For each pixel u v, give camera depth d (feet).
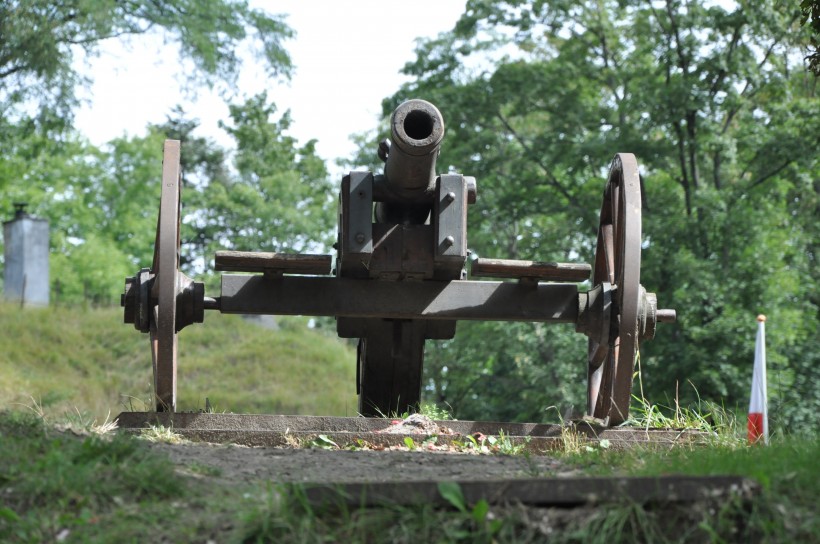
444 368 106.11
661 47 91.30
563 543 11.71
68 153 165.99
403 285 29.19
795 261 93.86
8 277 116.78
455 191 27.94
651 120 86.89
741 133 89.81
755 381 31.22
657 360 81.10
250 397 97.60
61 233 165.37
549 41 108.88
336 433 23.25
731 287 82.38
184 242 178.60
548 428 25.53
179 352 107.96
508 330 91.40
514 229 109.40
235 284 28.63
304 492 12.54
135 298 27.27
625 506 11.91
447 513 12.12
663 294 84.33
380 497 12.37
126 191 172.96
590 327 28.58
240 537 12.41
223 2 103.91
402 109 27.02
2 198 162.81
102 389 89.97
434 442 23.35
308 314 28.99
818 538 11.72
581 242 102.12
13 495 13.71
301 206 185.16
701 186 91.86
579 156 91.56
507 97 95.76
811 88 98.89
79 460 14.96
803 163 86.12
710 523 11.81
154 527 12.97
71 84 98.78
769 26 85.51
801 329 86.33
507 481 12.17
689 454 17.92
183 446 19.21
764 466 14.62
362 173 28.02
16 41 93.91
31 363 93.15
